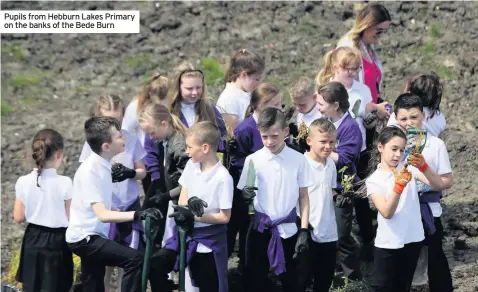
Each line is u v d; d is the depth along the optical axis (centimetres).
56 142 1748
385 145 1662
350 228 1928
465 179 2514
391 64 3173
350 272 1941
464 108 2906
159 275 1764
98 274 1730
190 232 1725
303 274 1767
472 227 2228
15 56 3303
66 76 3231
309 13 3450
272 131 1711
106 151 1684
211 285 1734
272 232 1744
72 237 1689
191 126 1853
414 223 1689
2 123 2911
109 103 1848
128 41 3388
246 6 3494
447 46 3244
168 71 3231
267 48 3303
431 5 3412
